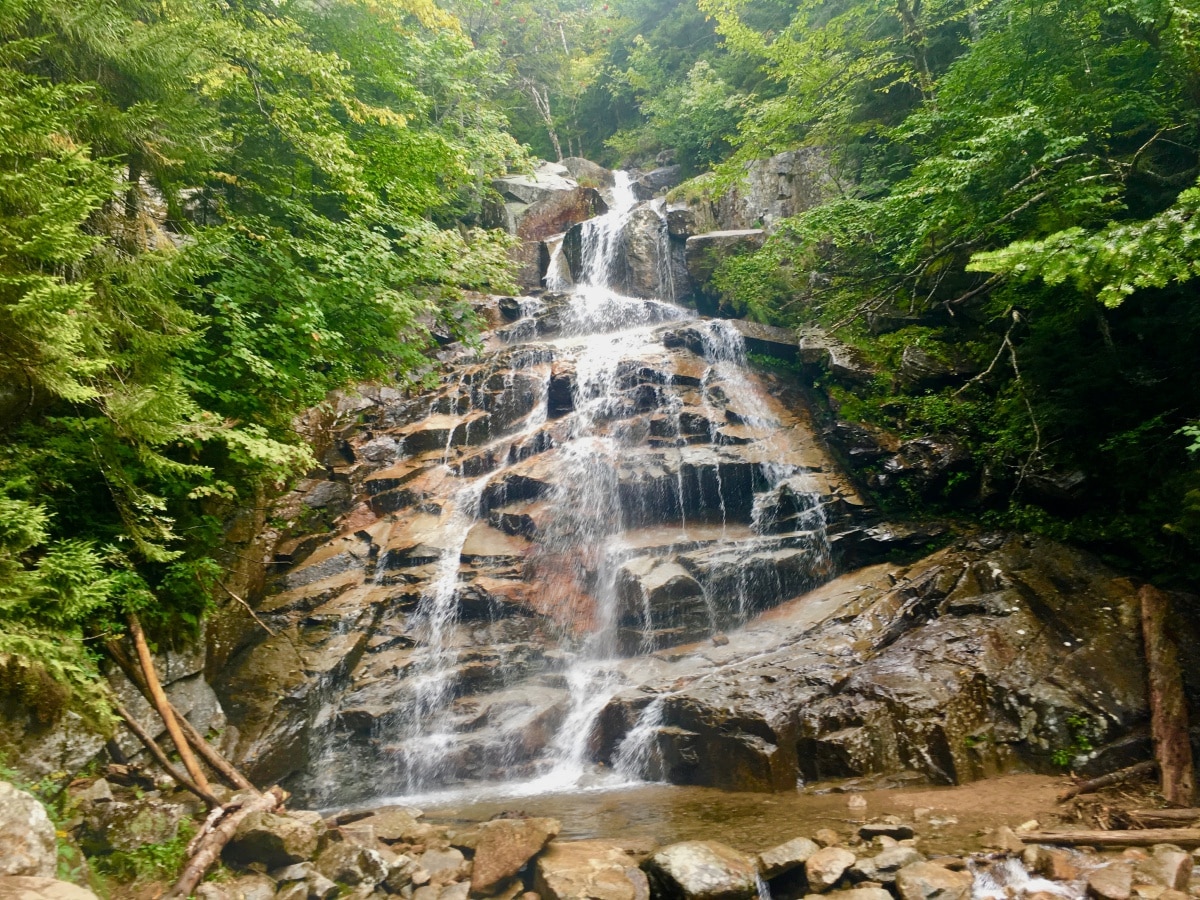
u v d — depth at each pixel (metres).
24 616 5.14
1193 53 8.73
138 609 6.70
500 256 12.02
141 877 4.60
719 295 18.59
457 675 9.67
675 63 30.77
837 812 6.48
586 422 13.91
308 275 9.15
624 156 31.80
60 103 6.62
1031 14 11.04
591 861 5.20
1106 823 5.79
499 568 11.12
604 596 11.05
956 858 5.23
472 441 14.13
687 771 8.05
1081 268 5.76
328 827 5.59
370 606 10.16
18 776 5.09
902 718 7.55
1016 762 7.29
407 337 11.77
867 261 15.17
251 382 8.38
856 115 18.31
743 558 11.12
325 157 9.76
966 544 10.55
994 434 11.58
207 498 8.83
